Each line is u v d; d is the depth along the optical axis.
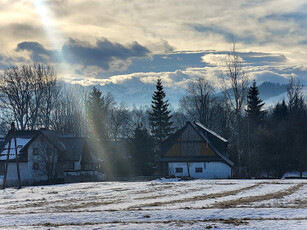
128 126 137.50
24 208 34.66
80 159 84.81
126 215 25.53
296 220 22.11
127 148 88.56
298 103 118.31
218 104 104.81
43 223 23.62
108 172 85.31
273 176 89.25
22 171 80.19
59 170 81.31
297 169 88.94
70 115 123.31
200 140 81.38
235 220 22.53
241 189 46.69
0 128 123.56
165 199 38.16
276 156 87.31
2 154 83.38
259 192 42.94
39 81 104.38
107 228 20.56
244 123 94.00
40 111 106.31
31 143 80.25
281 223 20.98
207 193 43.09
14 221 24.81
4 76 101.44
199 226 20.64
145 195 42.69
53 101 110.00
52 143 77.12
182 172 80.62
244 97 72.25
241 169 79.75
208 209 27.56
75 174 75.56
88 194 45.88
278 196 38.56
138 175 84.19
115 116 131.25
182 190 47.12
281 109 115.88
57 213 28.11
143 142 86.31
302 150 86.06
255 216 24.41
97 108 116.00
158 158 87.69
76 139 87.69
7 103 102.25
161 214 25.52
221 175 79.00
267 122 108.88
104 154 89.19
